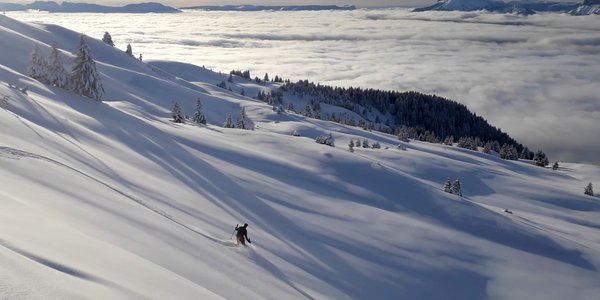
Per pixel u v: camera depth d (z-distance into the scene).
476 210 40.44
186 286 7.60
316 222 28.50
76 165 18.48
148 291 6.33
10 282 4.40
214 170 33.91
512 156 150.88
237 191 29.56
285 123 121.88
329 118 174.00
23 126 21.44
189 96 122.12
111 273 6.57
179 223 15.71
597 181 120.44
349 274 21.12
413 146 124.38
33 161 14.94
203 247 12.88
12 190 10.31
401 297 20.98
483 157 126.62
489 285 26.06
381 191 43.62
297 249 21.17
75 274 5.86
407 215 37.69
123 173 21.64
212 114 117.50
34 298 4.26
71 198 11.93
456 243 30.95
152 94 112.81
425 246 29.19
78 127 29.88
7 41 85.75
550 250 34.16
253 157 45.25
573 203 66.38
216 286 9.44
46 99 38.12
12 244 6.08
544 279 28.14
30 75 48.44
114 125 36.94
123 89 94.25
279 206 29.80
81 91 47.72
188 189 24.17
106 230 9.97
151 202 17.80
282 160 47.72
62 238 7.49
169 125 55.56
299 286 14.61
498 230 36.84
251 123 120.25
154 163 27.67
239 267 12.68
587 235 45.38
